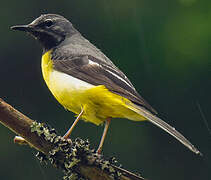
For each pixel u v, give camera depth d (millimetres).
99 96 9766
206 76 14438
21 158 14875
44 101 15547
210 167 14539
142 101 9820
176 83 14664
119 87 9914
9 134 14961
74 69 10430
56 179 14672
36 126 8562
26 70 15844
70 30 11484
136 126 14930
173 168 14758
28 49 15906
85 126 14875
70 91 10008
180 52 14492
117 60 15000
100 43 15375
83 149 8461
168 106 14719
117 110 9914
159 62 14695
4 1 15805
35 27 11242
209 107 14539
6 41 15820
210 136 14547
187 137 14617
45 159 8703
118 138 14891
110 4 15555
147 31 14906
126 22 15227
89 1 15758
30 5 15875
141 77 14789
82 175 8508
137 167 14789
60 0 15953
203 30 14289
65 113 15195
